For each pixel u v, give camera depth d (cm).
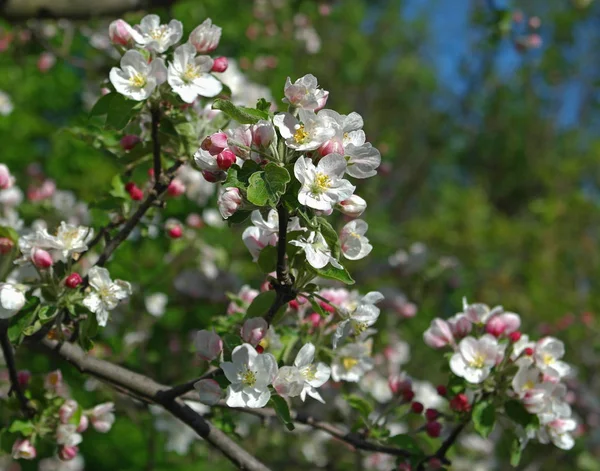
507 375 97
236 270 162
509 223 321
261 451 162
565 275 297
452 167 499
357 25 350
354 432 104
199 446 161
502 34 166
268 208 80
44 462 157
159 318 141
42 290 91
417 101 506
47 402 99
